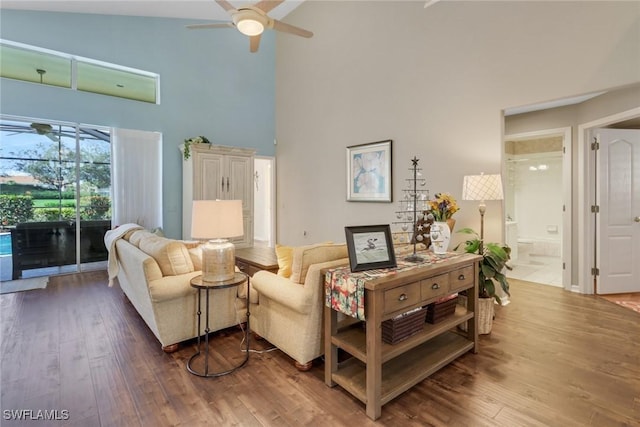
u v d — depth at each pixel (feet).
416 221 9.00
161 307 8.12
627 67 9.20
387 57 15.44
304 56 20.35
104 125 16.70
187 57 19.38
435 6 13.50
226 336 9.43
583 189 13.00
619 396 6.46
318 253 7.72
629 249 12.98
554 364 7.71
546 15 10.61
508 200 22.58
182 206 19.10
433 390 6.72
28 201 15.14
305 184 20.65
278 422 5.76
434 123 13.65
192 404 6.25
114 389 6.72
